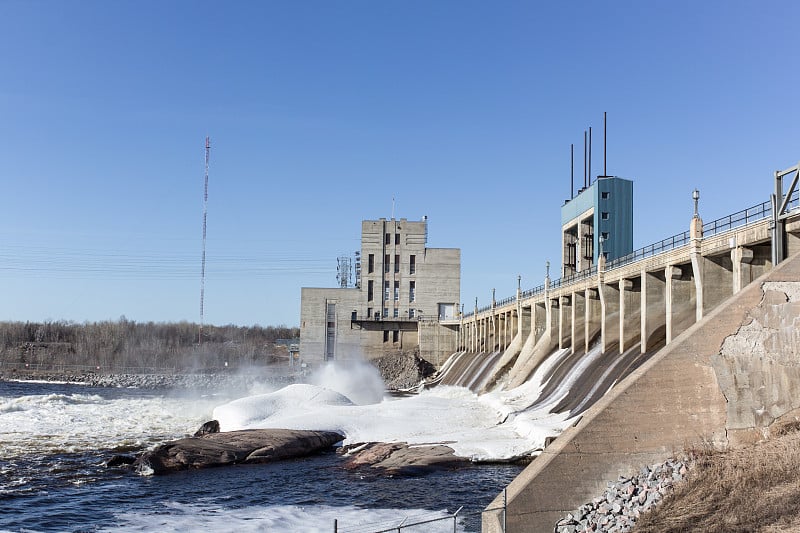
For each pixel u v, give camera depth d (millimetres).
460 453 48844
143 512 37250
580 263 90875
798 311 33531
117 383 158375
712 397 31969
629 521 27219
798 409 32500
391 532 32656
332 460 51844
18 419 72188
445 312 144750
